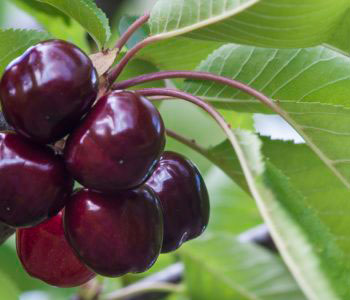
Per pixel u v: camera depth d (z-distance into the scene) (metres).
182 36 0.37
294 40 0.36
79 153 0.34
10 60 0.39
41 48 0.34
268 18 0.35
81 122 0.34
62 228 0.37
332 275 0.31
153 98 0.40
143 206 0.35
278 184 0.33
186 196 0.37
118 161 0.34
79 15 0.38
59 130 0.34
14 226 0.35
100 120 0.34
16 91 0.34
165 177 0.37
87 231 0.35
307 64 0.40
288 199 0.33
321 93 0.40
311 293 0.31
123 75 0.42
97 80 0.34
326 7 0.35
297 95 0.40
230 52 0.41
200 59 0.42
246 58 0.40
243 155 0.35
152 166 0.34
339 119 0.37
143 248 0.35
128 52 0.37
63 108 0.34
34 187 0.34
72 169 0.34
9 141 0.34
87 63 0.34
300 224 0.32
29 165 0.34
